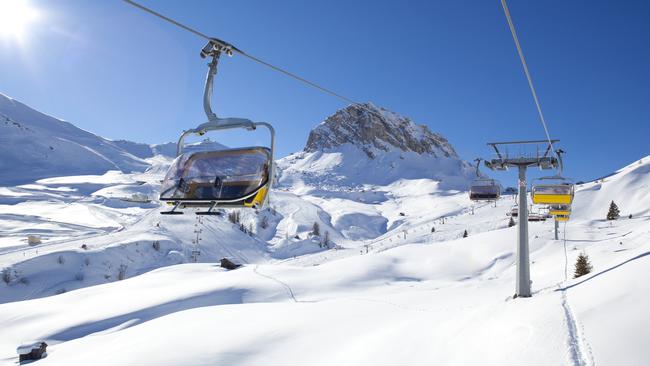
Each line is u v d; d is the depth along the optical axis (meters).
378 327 19.52
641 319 7.59
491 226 130.62
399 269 71.19
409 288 57.38
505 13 6.43
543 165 20.11
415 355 11.90
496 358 8.66
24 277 95.75
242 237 161.12
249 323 23.31
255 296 54.31
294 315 24.81
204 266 81.19
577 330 8.48
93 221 184.25
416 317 20.00
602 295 10.55
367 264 71.75
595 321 8.68
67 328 47.28
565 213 26.42
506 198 183.25
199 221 164.88
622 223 87.44
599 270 16.89
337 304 28.34
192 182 8.28
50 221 178.62
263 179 7.72
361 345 15.85
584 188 165.62
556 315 10.08
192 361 16.97
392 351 13.20
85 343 31.75
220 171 8.18
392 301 32.69
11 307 57.16
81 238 132.25
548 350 7.80
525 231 19.48
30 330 47.78
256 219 194.62
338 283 60.81
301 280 62.22
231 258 138.12
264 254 151.12
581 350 7.31
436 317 17.39
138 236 135.50
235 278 63.62
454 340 11.89
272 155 7.86
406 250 82.19
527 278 18.84
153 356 17.88
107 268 108.62
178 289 59.44
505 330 10.50
